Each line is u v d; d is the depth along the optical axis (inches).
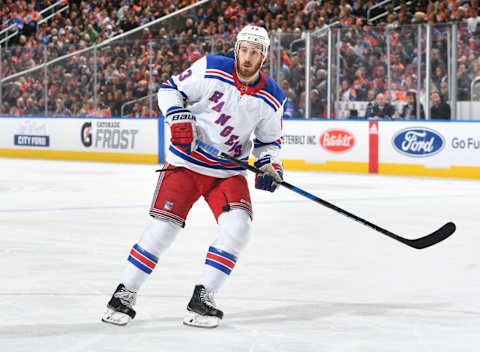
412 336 245.1
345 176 874.8
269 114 257.4
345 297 302.2
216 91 249.8
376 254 398.6
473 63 844.6
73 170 951.6
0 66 1177.4
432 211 575.8
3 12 1545.3
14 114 1184.2
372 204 617.6
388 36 891.4
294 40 947.3
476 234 468.4
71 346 230.7
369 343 236.5
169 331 248.8
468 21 844.0
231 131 255.9
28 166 1016.9
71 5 1491.1
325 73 933.2
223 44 997.2
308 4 1191.6
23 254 392.8
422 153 872.9
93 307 280.5
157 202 255.0
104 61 1089.4
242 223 253.4
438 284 328.5
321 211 570.3
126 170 952.3
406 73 885.2
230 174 262.1
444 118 866.1
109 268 356.5
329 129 934.4
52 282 324.8
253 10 1232.8
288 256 391.9
